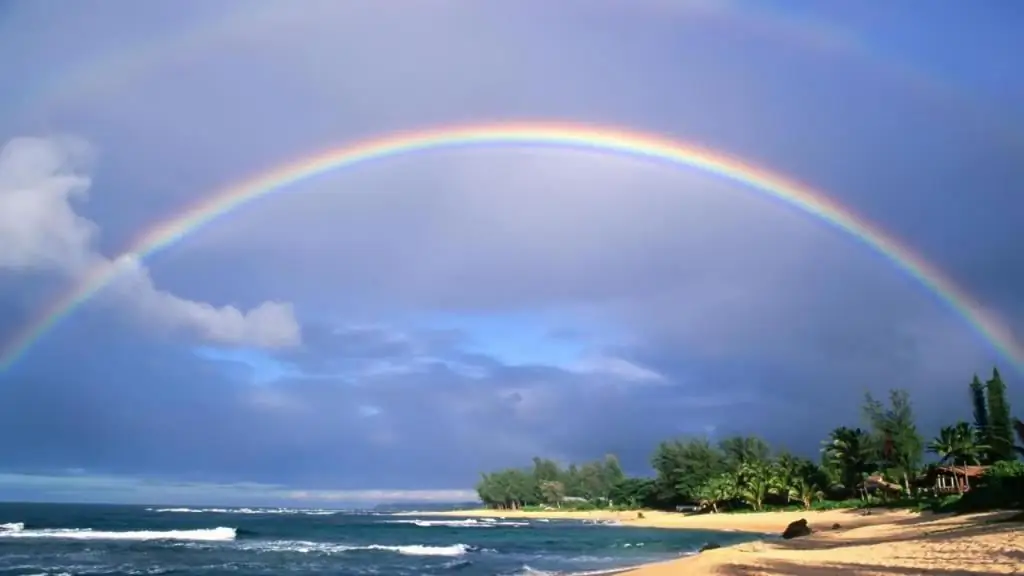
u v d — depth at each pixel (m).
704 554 36.38
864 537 42.84
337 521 154.25
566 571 42.38
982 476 68.56
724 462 152.12
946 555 27.16
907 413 99.12
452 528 118.50
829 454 113.69
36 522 120.88
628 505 191.88
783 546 39.78
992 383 98.00
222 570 45.34
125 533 86.81
